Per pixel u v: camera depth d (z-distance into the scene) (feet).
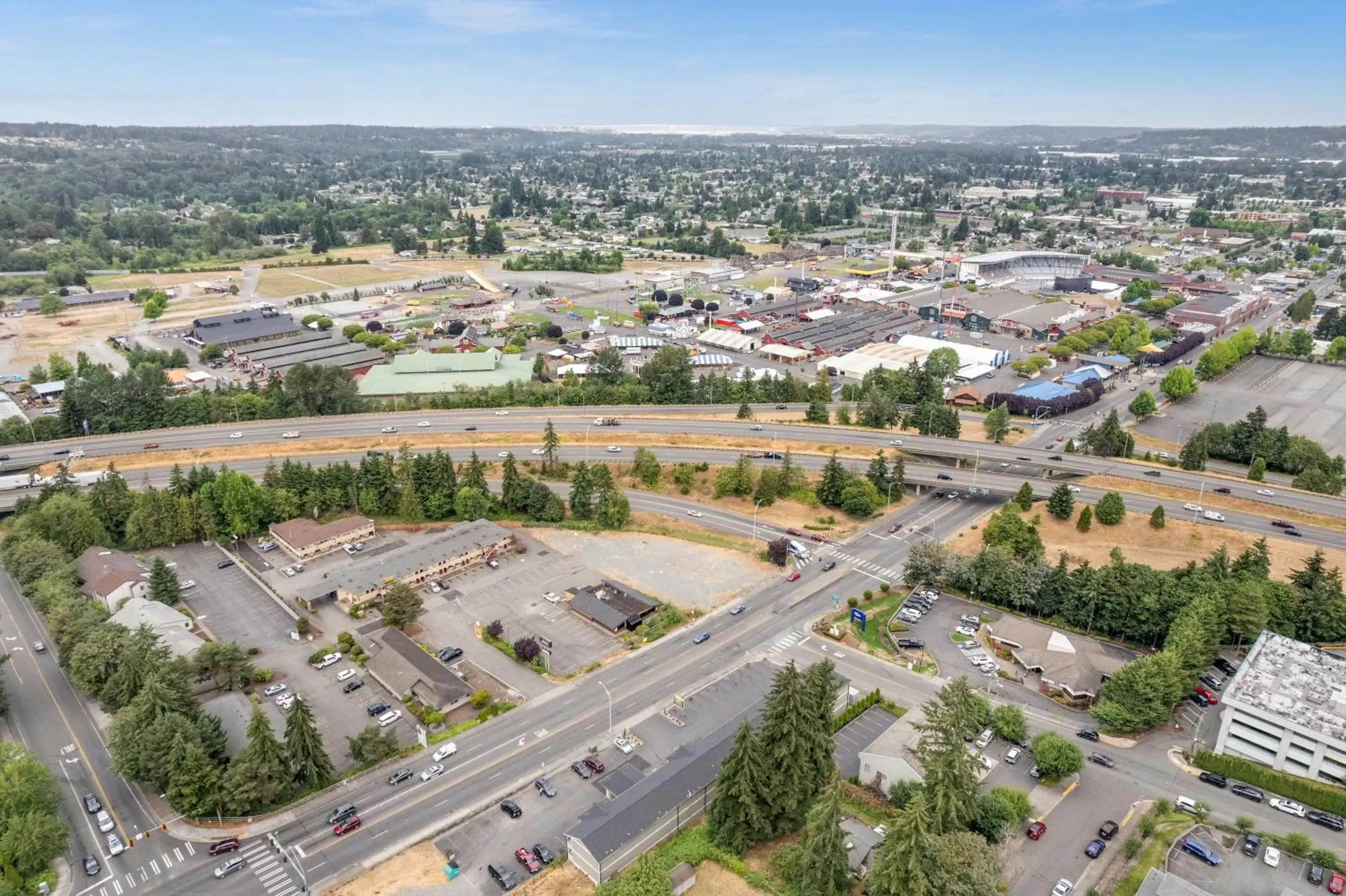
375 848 378.73
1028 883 354.95
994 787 396.16
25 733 457.27
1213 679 497.05
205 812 392.47
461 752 441.68
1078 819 393.70
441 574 627.46
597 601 576.20
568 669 515.50
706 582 620.08
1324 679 444.14
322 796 410.93
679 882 348.59
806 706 377.30
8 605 586.04
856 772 423.64
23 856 352.28
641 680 501.97
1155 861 367.04
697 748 418.10
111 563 601.21
